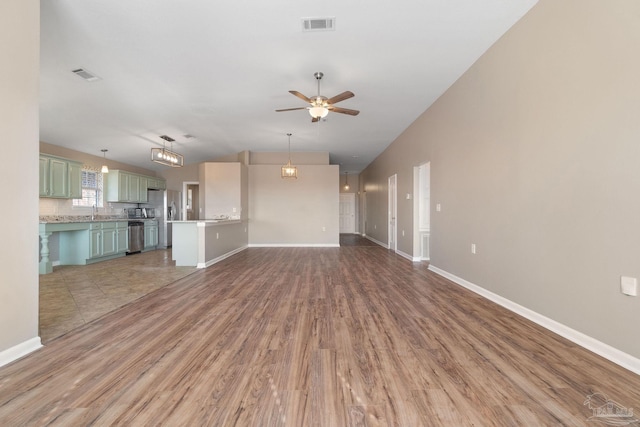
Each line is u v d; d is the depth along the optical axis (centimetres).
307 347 222
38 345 219
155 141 675
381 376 183
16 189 204
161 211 858
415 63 366
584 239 223
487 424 142
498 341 232
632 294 189
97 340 234
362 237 1180
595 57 213
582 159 224
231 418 146
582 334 224
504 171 313
